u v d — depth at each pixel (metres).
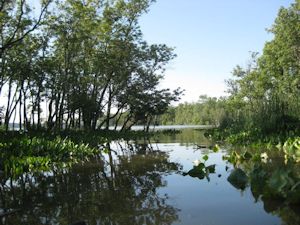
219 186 7.28
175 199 6.36
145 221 5.10
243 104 52.75
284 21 39.72
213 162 10.84
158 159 12.66
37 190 7.56
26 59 29.89
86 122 33.62
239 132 20.19
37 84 30.02
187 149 16.44
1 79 30.08
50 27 26.52
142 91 37.59
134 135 31.02
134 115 40.25
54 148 13.48
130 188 7.46
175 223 4.97
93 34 30.58
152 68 37.03
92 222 5.14
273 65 43.91
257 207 5.58
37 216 5.54
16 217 5.54
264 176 6.77
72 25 27.16
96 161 12.50
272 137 15.18
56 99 29.56
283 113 16.86
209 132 30.41
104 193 7.04
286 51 39.53
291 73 41.03
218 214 5.30
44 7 22.22
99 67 31.75
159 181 8.16
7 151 12.48
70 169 10.62
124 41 32.94
